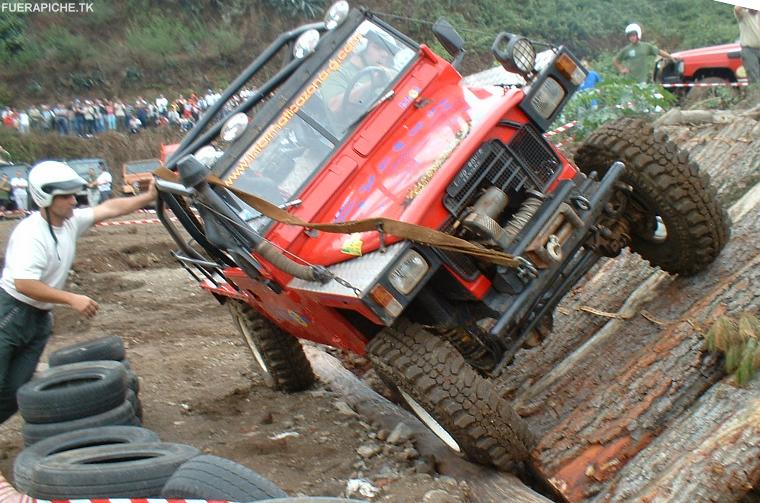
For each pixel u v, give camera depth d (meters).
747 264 5.53
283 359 6.73
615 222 5.43
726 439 4.29
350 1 30.14
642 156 5.18
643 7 31.30
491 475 4.69
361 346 5.04
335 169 5.14
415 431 5.49
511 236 4.52
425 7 29.92
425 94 5.48
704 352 5.04
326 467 5.08
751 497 4.66
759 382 4.65
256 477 3.52
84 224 5.51
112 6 37.28
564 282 5.09
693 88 14.34
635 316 5.75
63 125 31.59
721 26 29.78
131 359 8.23
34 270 5.19
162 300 10.77
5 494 4.28
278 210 4.76
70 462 4.10
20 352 5.60
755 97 11.58
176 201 5.54
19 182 23.47
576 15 30.30
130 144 31.41
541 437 5.01
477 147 4.75
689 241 5.35
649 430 4.79
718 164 7.82
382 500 4.46
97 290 11.56
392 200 4.76
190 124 32.31
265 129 5.44
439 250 4.46
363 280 4.34
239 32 36.03
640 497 4.21
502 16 30.11
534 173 4.93
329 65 5.62
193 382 7.40
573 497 4.61
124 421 5.40
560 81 5.00
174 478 3.53
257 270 4.95
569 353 5.98
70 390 5.24
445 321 4.84
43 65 34.91
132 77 34.81
